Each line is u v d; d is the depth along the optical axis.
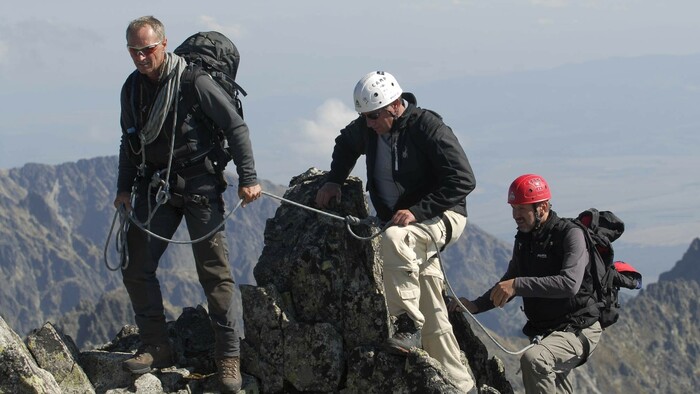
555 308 9.98
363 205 11.38
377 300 10.45
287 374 10.68
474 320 10.57
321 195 11.10
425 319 10.30
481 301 10.79
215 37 9.78
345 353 10.60
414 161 9.83
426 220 9.98
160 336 10.55
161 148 9.57
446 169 9.70
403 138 9.80
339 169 11.02
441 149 9.67
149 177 10.06
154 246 10.19
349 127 10.89
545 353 9.80
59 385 9.92
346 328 10.63
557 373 10.23
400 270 9.89
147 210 10.09
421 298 10.30
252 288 10.88
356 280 10.63
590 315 9.95
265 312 10.81
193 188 9.76
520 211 9.93
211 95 9.41
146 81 9.46
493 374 11.66
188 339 11.48
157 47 9.17
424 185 9.98
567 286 9.58
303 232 11.38
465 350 11.54
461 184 9.66
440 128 9.75
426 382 9.86
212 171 9.77
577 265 9.67
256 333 10.86
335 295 10.82
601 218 10.23
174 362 10.84
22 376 9.04
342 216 11.31
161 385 10.28
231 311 10.33
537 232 9.98
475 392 10.38
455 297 10.61
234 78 9.95
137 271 10.35
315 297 10.95
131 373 10.21
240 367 10.96
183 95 9.39
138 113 9.55
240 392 10.47
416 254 10.06
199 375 10.65
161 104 9.33
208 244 10.04
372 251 10.47
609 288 10.08
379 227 10.59
